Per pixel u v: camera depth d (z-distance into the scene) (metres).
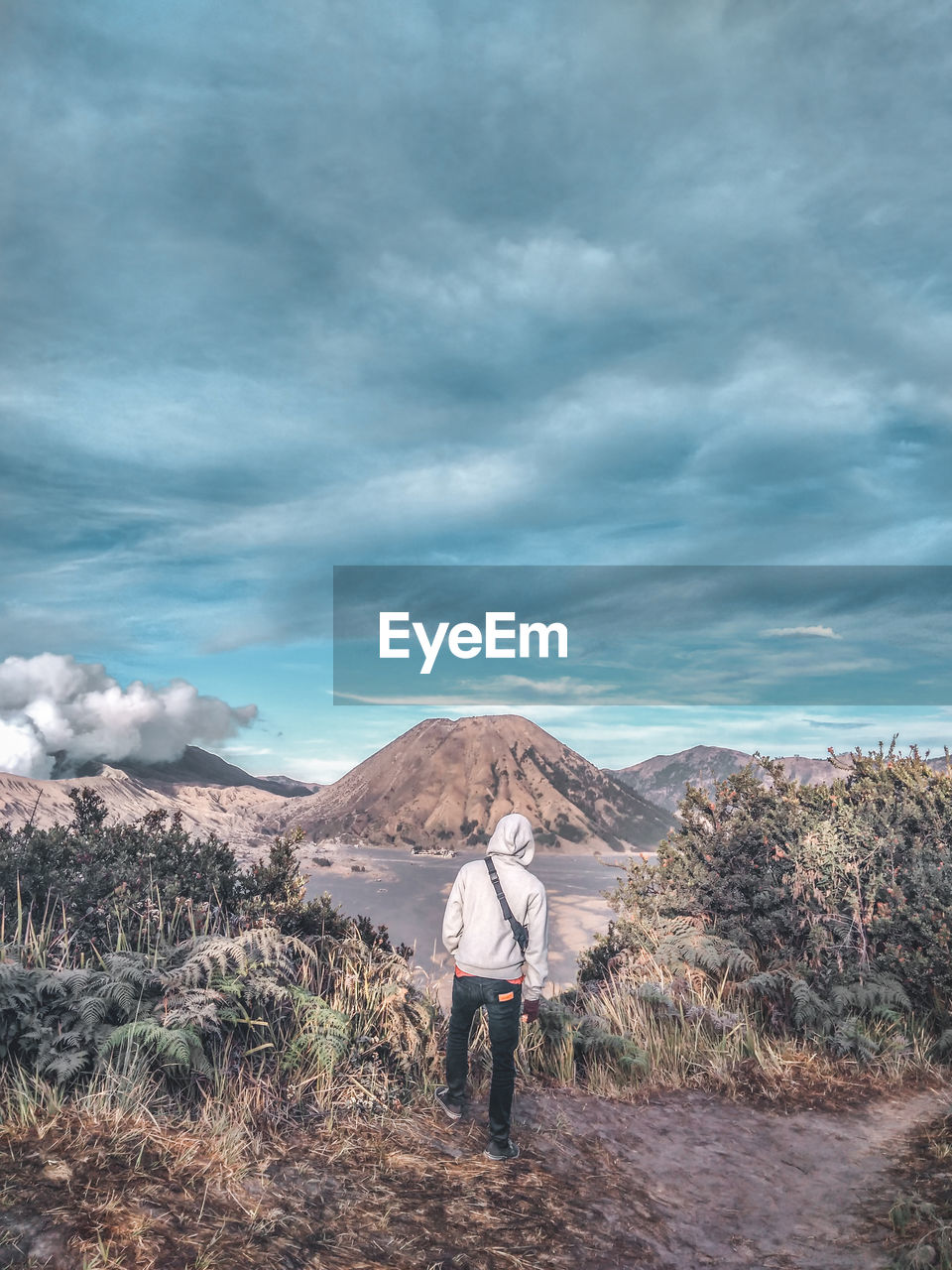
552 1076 5.67
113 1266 2.45
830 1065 6.07
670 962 7.62
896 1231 3.65
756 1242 3.67
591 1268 3.20
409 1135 4.18
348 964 5.63
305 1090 4.29
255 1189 3.22
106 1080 3.61
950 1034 6.04
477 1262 3.09
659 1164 4.48
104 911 5.79
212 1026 4.05
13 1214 2.59
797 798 8.72
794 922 7.54
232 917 6.13
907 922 7.04
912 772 8.34
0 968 3.85
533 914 4.38
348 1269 2.83
